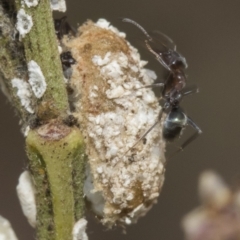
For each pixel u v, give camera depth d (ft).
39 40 0.23
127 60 0.24
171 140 0.29
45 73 0.23
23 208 0.23
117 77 0.24
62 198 0.23
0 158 0.35
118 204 0.24
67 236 0.23
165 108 0.27
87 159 0.24
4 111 0.35
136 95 0.24
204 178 0.23
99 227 0.34
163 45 0.29
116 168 0.24
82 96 0.24
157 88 0.30
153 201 0.24
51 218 0.23
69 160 0.23
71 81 0.24
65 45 0.24
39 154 0.23
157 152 0.24
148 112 0.24
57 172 0.23
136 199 0.24
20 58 0.23
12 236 0.23
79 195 0.23
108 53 0.24
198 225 0.22
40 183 0.23
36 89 0.23
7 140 0.35
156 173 0.24
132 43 0.30
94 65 0.24
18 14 0.23
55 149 0.23
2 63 0.23
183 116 0.29
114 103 0.24
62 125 0.23
